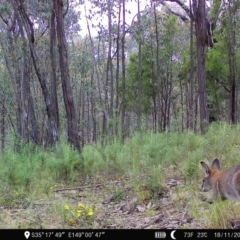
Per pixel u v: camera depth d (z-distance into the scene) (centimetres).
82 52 3088
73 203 758
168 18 2739
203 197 678
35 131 2120
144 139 1221
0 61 2620
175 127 1833
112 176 963
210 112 2403
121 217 660
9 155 1106
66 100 1303
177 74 2927
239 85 2480
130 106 3114
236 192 538
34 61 1503
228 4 2134
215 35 2248
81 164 1038
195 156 883
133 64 3019
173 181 809
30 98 2264
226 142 980
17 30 2414
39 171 995
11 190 841
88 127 3098
